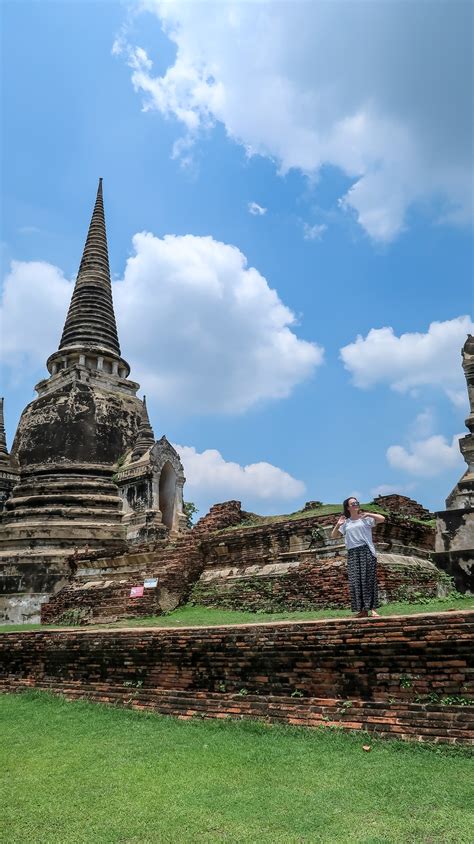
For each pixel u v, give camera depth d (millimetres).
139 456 32438
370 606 10266
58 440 32812
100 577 23516
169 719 10562
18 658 14633
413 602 14492
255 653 10375
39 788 7570
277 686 10047
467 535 13984
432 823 5961
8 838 6125
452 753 7688
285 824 6160
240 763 8047
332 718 9109
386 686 8938
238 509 23125
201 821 6348
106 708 11727
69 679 13422
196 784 7410
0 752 9297
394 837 5723
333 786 7023
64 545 28531
